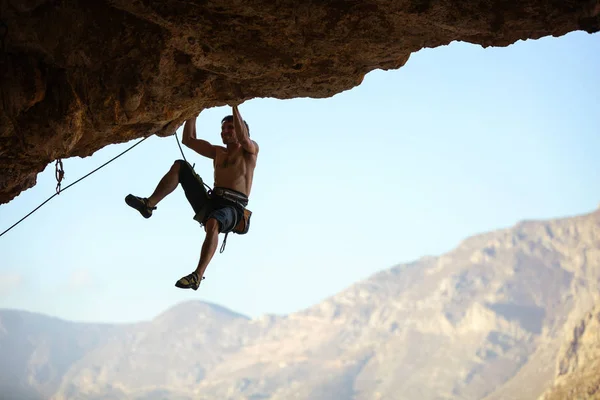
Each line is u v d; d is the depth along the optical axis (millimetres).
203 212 9641
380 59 9156
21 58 8188
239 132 9570
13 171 9383
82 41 8148
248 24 8352
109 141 9758
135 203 9562
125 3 7926
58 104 8375
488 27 8320
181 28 8242
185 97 9133
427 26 8477
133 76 8508
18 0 7625
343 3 8211
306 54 8859
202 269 8898
